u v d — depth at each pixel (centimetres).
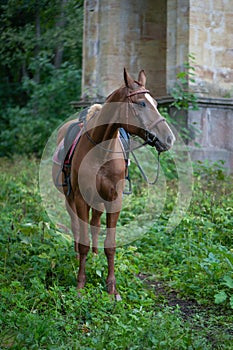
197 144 1363
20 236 820
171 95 1420
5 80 2950
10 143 2366
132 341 541
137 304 667
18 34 2372
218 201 1040
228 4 1452
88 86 1706
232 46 1458
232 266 689
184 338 546
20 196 1200
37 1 2309
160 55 1730
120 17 1684
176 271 775
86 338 552
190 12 1416
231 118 1420
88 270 729
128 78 641
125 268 734
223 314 647
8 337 556
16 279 709
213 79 1440
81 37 2352
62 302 649
